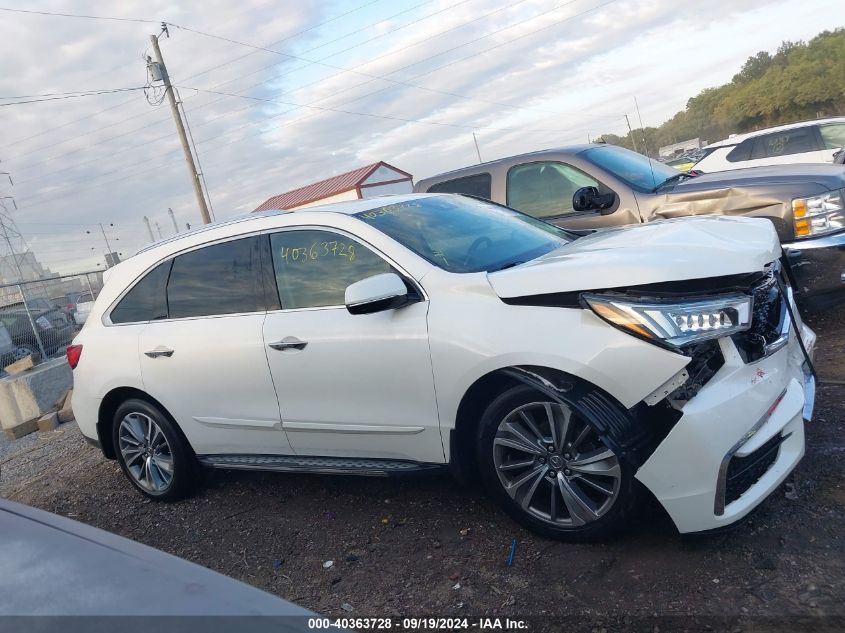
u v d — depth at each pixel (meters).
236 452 4.21
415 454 3.48
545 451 3.10
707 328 2.71
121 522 4.57
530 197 6.59
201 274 4.27
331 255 3.75
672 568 2.82
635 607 2.63
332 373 3.59
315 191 41.53
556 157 6.43
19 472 6.54
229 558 3.75
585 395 2.91
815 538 2.82
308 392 3.72
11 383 9.20
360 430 3.59
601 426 2.85
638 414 2.89
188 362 4.20
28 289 15.68
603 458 2.94
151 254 4.59
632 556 2.96
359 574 3.30
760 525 2.99
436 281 3.35
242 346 3.95
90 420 4.84
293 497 4.36
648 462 2.79
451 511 3.72
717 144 11.65
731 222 3.56
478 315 3.15
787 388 3.02
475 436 3.36
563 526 3.12
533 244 3.99
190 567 1.68
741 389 2.79
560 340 2.91
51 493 5.49
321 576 3.36
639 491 2.91
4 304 14.66
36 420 8.73
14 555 1.75
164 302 4.45
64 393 9.53
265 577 3.46
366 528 3.75
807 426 3.79
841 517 2.92
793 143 10.67
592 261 3.01
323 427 3.72
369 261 3.62
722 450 2.70
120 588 1.57
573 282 2.94
